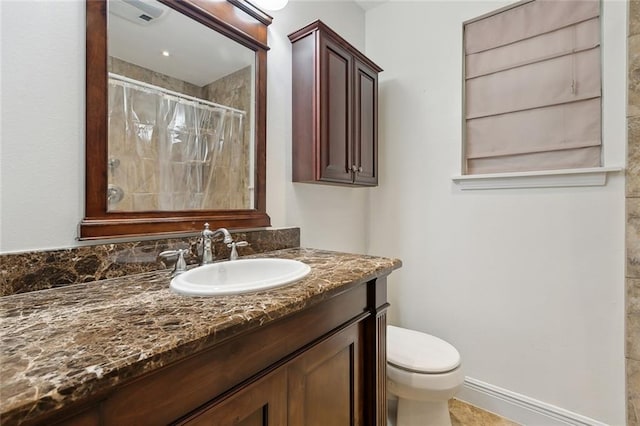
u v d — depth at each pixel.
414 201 1.92
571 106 1.44
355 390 1.04
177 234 1.12
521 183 1.55
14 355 0.48
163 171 1.12
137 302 0.72
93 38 0.93
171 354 0.51
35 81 0.83
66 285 0.86
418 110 1.90
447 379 1.24
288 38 1.57
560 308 1.46
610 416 1.34
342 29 1.95
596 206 1.37
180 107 1.17
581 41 1.42
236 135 1.36
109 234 0.95
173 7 1.13
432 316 1.84
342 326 0.96
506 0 1.59
